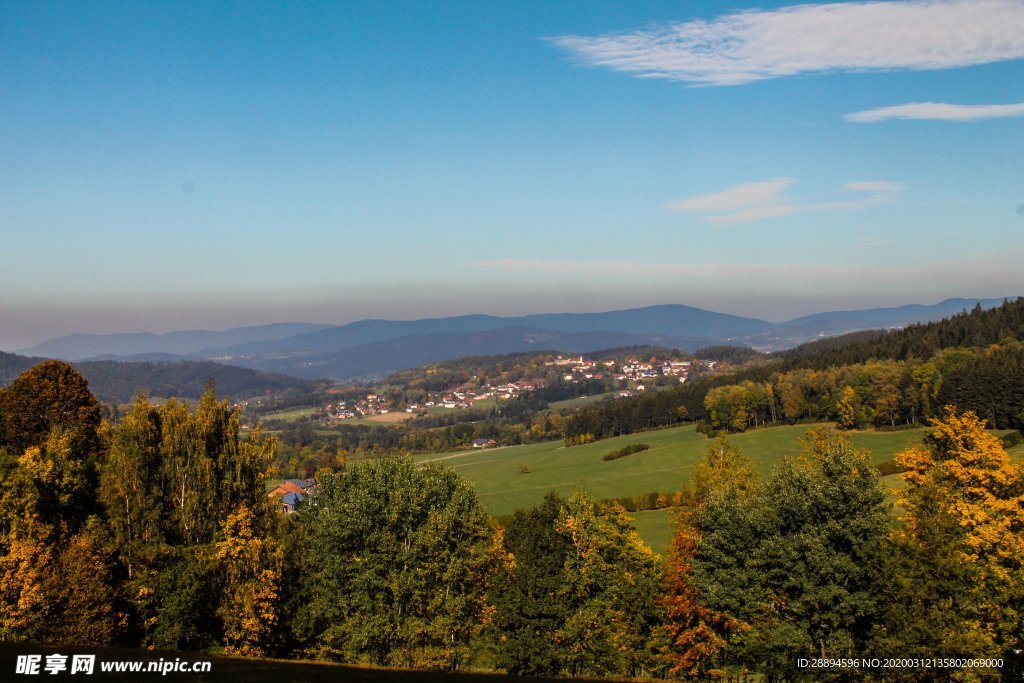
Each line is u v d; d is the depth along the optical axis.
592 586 38.03
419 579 36.47
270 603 38.47
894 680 28.14
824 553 29.89
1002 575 29.06
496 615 36.84
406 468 40.88
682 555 38.62
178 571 36.19
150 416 41.38
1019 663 28.69
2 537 33.62
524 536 43.31
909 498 34.16
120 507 37.38
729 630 35.31
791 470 34.19
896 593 28.77
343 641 37.19
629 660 36.56
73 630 31.48
